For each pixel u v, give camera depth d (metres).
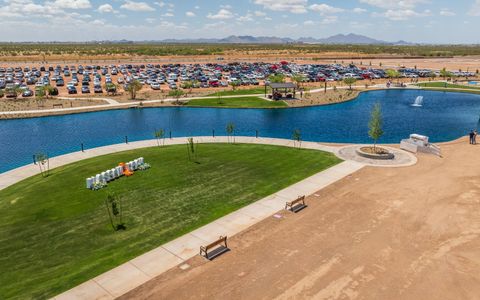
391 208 21.55
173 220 20.47
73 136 44.22
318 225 19.61
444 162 30.34
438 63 150.62
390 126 49.53
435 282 14.78
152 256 16.89
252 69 119.44
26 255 17.23
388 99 72.19
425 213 20.84
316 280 14.96
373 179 26.44
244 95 72.56
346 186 25.16
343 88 83.12
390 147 35.94
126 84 79.69
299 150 35.00
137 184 26.03
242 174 27.95
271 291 14.30
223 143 38.28
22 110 55.97
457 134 44.91
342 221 20.03
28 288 14.70
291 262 16.22
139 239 18.45
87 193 24.52
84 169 29.47
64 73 97.50
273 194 23.97
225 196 23.75
